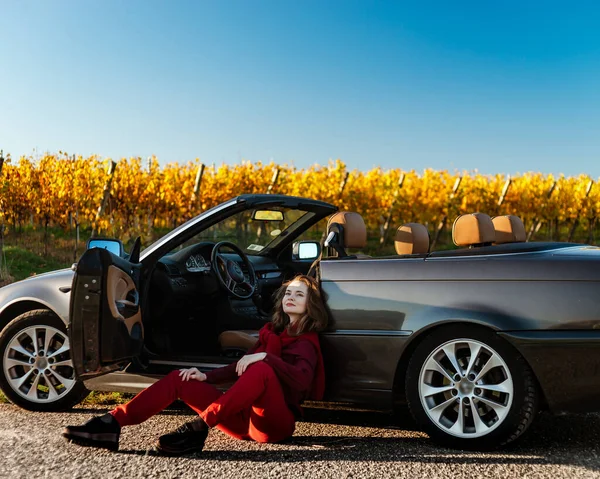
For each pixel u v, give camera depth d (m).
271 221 5.23
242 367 3.46
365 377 3.75
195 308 4.99
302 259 5.46
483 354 3.58
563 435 3.89
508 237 4.63
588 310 3.38
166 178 19.47
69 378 4.45
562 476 3.16
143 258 4.36
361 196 22.97
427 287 3.65
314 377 3.78
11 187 16.28
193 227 4.36
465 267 3.61
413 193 24.58
